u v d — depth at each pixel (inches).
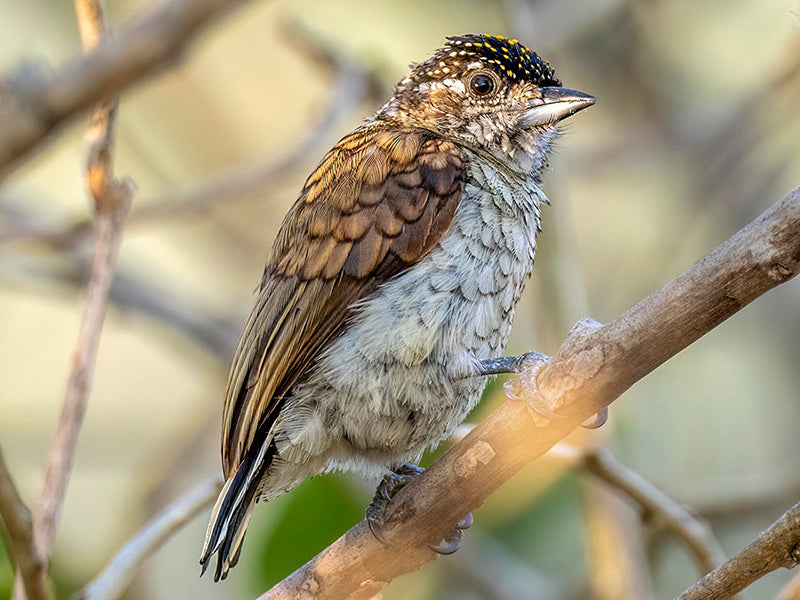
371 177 293.4
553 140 336.2
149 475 480.1
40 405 536.1
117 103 281.6
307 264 290.4
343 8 486.6
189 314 502.0
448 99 326.0
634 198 526.6
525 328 472.1
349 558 244.8
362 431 288.2
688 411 503.2
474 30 486.6
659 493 304.2
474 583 432.8
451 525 240.7
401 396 283.1
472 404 297.7
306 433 285.6
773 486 428.1
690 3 541.6
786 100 503.2
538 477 430.6
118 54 153.3
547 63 336.8
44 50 510.3
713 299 206.8
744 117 512.1
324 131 461.7
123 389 546.9
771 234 201.0
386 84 484.7
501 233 295.1
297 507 383.2
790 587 244.7
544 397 221.1
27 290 503.2
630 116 541.0
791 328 502.6
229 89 553.3
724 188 514.0
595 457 300.5
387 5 487.2
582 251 520.7
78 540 443.5
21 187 506.6
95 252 274.2
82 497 481.1
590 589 386.3
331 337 286.7
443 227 288.5
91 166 275.3
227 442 289.9
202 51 530.6
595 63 545.3
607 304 509.7
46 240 416.5
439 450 393.4
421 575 436.1
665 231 514.3
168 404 546.6
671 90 541.3
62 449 255.3
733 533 455.5
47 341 549.6
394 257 287.0
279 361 286.8
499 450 230.1
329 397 285.3
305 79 552.1
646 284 506.3
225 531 271.4
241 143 556.4
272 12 538.9
